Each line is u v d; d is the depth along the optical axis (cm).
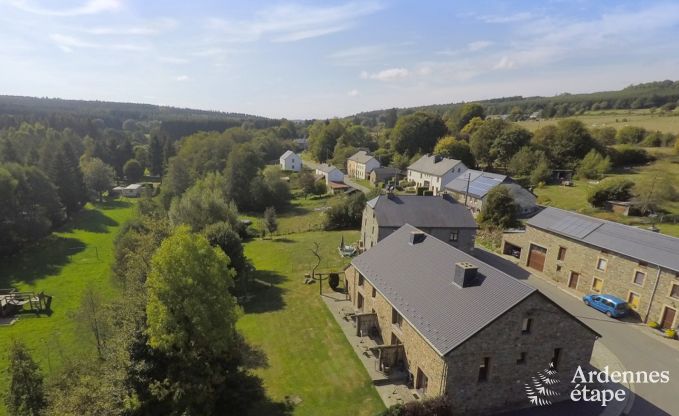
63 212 7900
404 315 2503
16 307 4294
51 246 6475
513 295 2134
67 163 8781
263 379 2627
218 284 2306
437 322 2277
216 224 4488
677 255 3144
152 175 14125
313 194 10200
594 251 3734
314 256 5388
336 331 3209
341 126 16788
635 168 9175
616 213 6128
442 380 2103
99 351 2658
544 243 4328
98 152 13075
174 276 2161
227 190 8938
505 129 10900
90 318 2891
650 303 3250
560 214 4381
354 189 9256
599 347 2902
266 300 3978
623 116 15850
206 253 2322
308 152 18712
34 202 7006
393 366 2634
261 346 3053
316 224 7338
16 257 5956
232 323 2386
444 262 2759
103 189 10600
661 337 3058
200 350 2195
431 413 1992
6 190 6122
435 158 9450
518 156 9581
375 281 3053
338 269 4816
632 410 2250
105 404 1792
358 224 7062
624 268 3459
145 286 2464
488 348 2100
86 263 5722
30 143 10956
